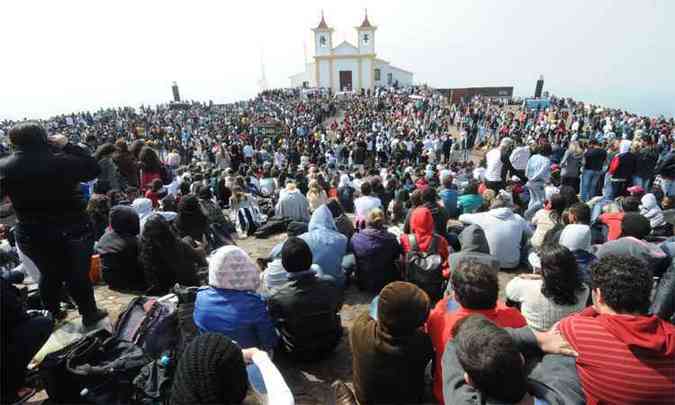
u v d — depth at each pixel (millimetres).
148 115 49094
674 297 3180
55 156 3428
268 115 42531
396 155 21594
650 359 1993
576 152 9711
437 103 42219
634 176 9492
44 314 3471
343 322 4344
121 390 2678
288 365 3602
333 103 48156
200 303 3037
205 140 29625
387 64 66812
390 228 6840
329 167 18891
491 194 7156
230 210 8742
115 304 4516
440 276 4477
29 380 3133
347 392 2527
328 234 4762
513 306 3262
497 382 1601
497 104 42062
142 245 4477
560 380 2234
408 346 2588
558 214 5527
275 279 4191
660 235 6289
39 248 3543
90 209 5949
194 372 1672
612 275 2154
